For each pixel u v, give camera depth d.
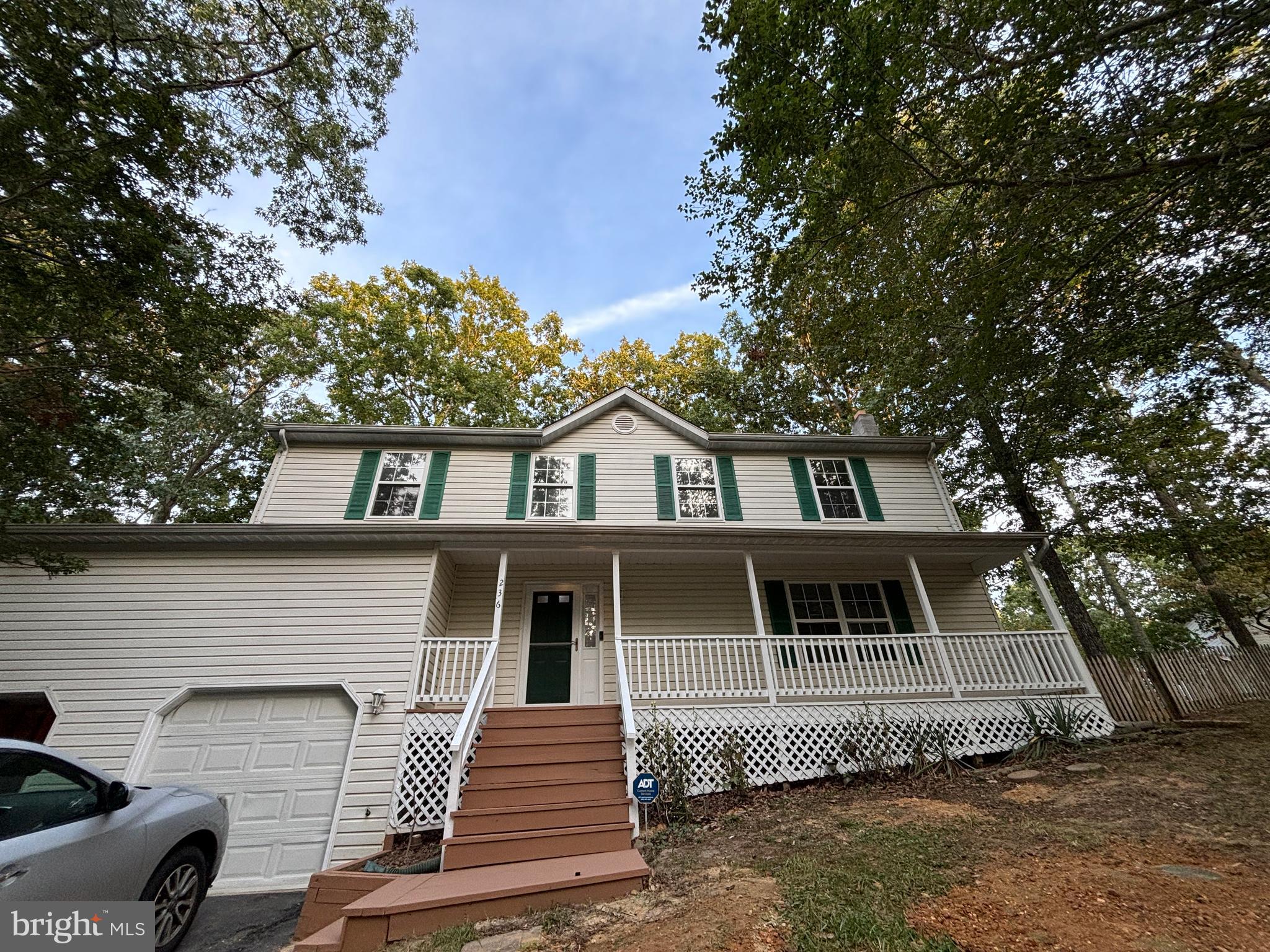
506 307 22.41
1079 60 5.70
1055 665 8.38
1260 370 10.94
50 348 6.22
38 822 3.04
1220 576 13.33
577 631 9.57
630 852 4.93
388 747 7.01
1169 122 5.78
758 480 11.49
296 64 8.74
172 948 3.87
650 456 11.59
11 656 7.15
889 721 7.65
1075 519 12.84
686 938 3.17
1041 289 8.32
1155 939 2.80
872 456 12.11
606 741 6.83
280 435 10.52
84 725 6.89
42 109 4.91
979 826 4.91
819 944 2.95
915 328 9.11
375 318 18.84
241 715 7.22
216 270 7.05
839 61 6.12
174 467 15.88
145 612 7.57
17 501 7.04
